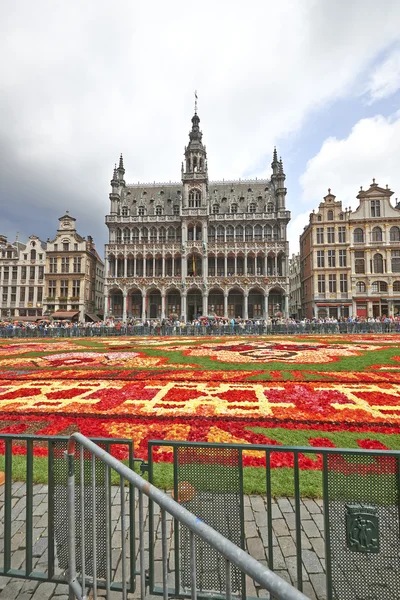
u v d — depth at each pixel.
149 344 22.75
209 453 2.92
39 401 8.24
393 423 6.36
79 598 2.67
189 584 2.78
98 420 6.86
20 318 57.66
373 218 53.09
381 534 2.53
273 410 7.21
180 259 60.38
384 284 52.38
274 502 4.16
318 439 5.75
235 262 58.47
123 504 2.36
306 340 24.66
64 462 3.07
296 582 2.97
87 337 32.16
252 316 58.78
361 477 2.60
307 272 59.47
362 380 9.82
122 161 67.50
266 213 60.28
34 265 61.34
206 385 9.55
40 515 4.09
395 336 27.88
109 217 61.88
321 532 3.62
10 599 2.99
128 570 3.15
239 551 1.55
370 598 2.49
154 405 7.71
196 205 60.59
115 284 58.47
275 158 66.44
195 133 63.72
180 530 2.88
